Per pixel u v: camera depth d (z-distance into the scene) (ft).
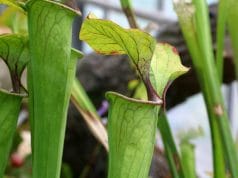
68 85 0.77
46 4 0.70
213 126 1.11
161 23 5.49
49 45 0.72
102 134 1.19
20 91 0.83
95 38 0.77
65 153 2.56
